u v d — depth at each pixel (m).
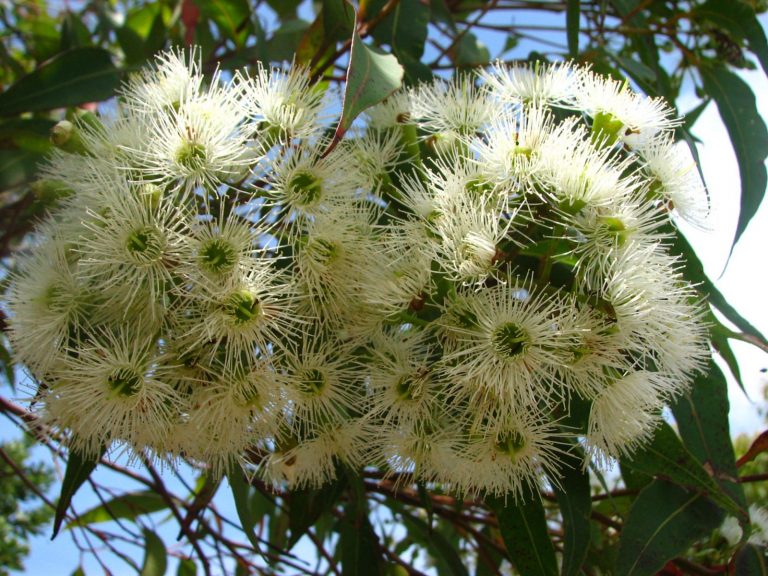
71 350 0.20
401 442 0.21
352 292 0.21
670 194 0.22
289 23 0.34
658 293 0.19
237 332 0.19
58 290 0.21
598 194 0.19
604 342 0.19
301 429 0.22
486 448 0.20
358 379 0.21
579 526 0.22
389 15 0.30
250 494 0.38
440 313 0.21
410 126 0.23
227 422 0.20
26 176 0.32
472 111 0.23
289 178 0.21
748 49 0.33
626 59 0.31
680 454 0.23
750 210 0.29
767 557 0.25
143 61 0.35
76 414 0.20
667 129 0.24
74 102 0.31
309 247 0.20
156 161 0.20
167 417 0.20
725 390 0.24
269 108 0.21
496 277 0.19
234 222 0.20
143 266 0.19
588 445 0.21
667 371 0.20
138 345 0.20
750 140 0.30
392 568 0.36
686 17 0.32
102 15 0.45
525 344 0.19
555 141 0.20
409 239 0.20
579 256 0.20
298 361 0.21
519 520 0.23
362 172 0.22
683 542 0.22
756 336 0.23
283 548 0.38
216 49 0.36
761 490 0.40
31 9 0.52
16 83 0.30
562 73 0.23
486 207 0.20
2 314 0.23
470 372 0.19
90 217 0.20
